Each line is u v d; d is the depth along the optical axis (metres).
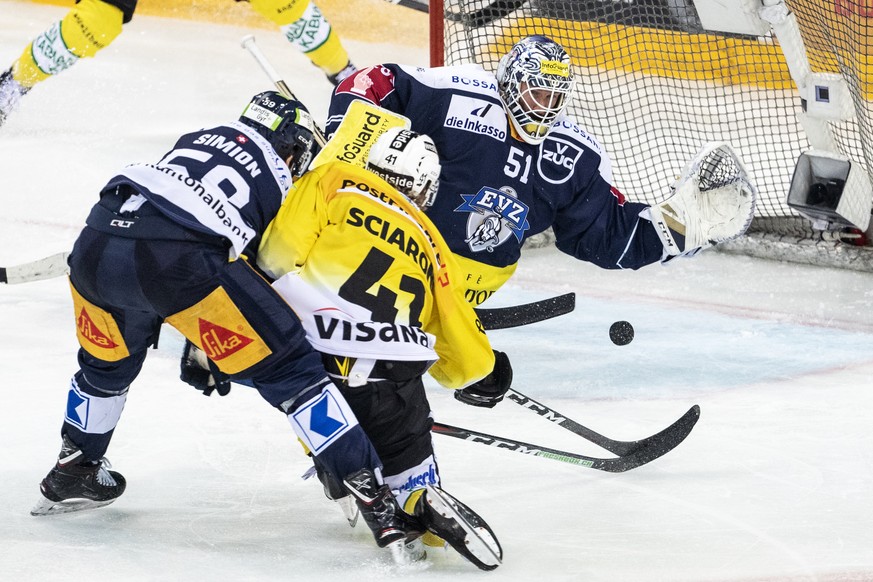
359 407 8.74
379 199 9.01
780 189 22.00
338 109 11.73
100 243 8.46
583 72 29.69
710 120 25.75
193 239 8.35
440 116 11.62
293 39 17.14
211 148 8.68
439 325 9.35
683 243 11.80
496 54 21.80
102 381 9.30
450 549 9.10
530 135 11.58
